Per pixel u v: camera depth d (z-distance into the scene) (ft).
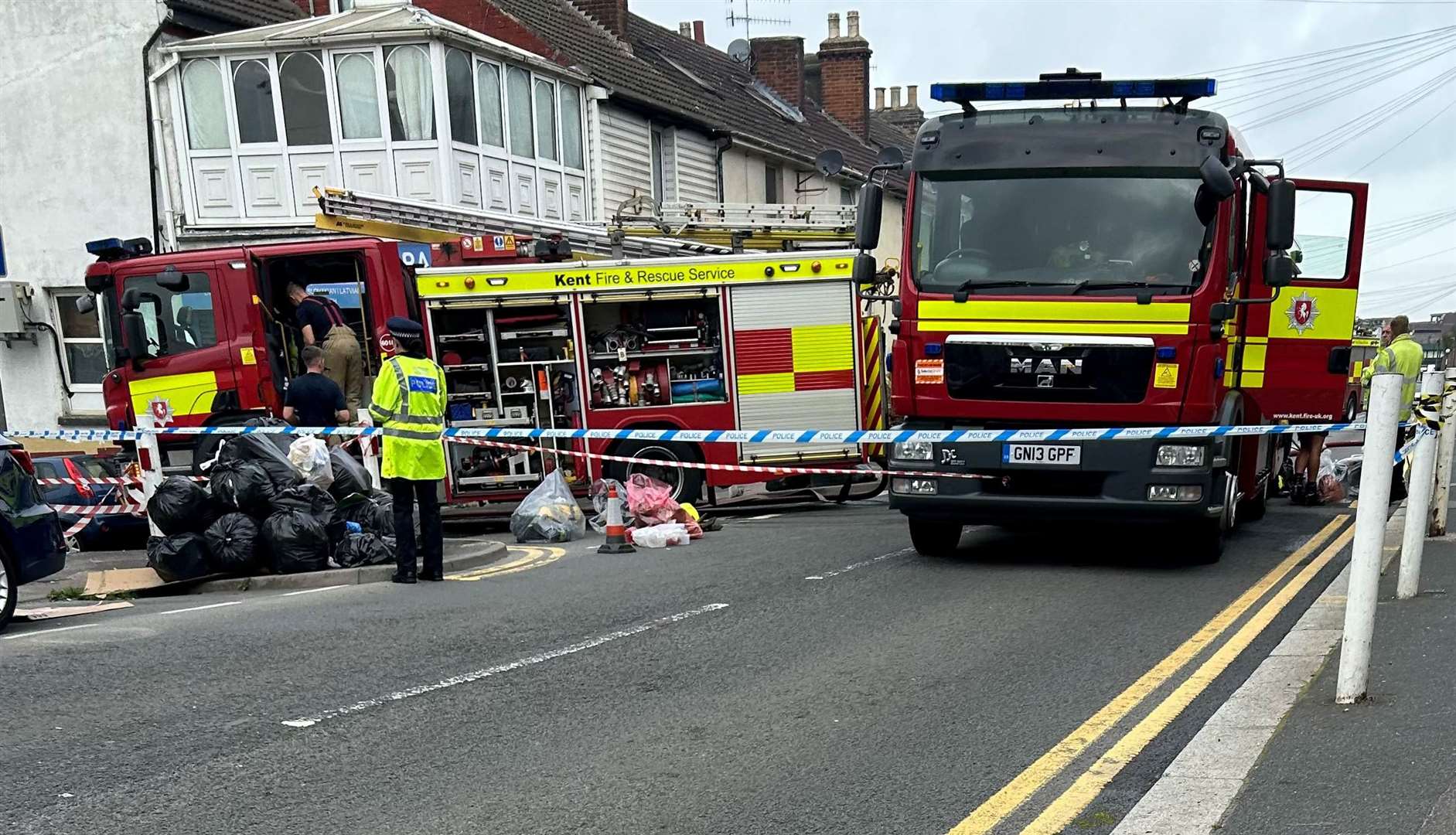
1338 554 30.66
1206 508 26.78
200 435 41.45
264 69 57.72
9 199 61.62
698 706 17.65
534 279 42.52
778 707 17.56
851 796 14.02
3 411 63.31
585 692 18.40
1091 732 16.25
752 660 20.30
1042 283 27.43
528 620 23.76
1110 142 27.76
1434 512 31.04
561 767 15.06
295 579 30.01
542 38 67.97
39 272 61.62
